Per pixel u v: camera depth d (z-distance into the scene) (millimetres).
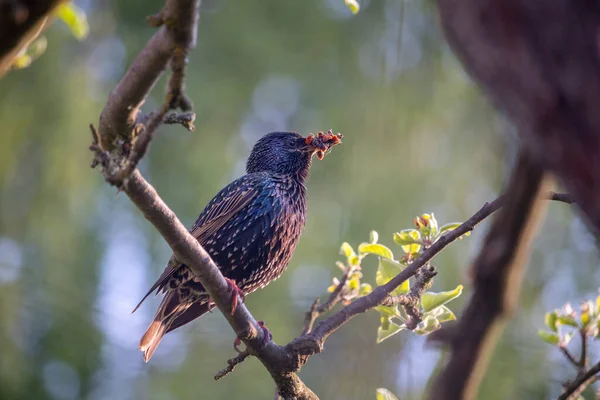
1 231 12383
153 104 13648
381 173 12305
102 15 13469
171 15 4051
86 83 12961
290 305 13219
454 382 4398
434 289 11375
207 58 14172
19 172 12539
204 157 13969
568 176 2689
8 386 12070
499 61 2816
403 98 12227
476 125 11828
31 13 3324
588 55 2604
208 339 13742
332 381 11938
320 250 12789
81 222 13094
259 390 13289
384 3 12844
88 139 12836
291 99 13859
